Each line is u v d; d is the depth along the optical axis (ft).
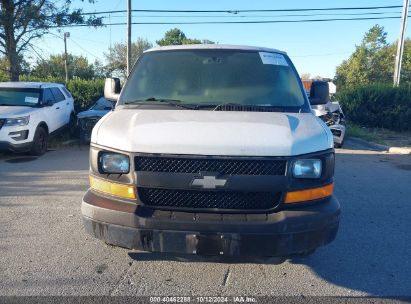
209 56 15.99
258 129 11.81
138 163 11.34
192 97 14.62
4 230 17.15
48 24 55.16
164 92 14.92
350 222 18.79
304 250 11.48
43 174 27.73
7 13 50.83
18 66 54.65
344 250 15.61
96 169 12.01
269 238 11.07
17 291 12.24
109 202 11.71
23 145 33.27
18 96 37.04
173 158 11.15
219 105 14.02
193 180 11.10
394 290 12.71
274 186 11.18
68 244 15.67
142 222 11.18
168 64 15.84
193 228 11.07
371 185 25.76
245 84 15.03
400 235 17.28
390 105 56.24
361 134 49.42
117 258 14.48
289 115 13.46
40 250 15.12
